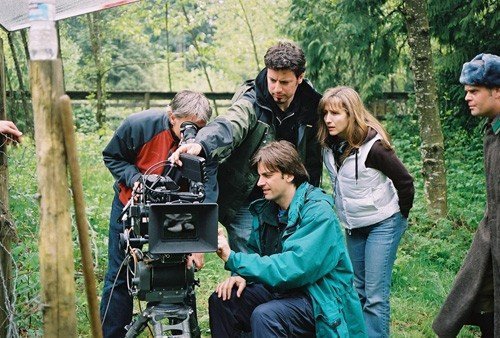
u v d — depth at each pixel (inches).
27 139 307.7
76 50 640.4
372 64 435.5
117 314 143.8
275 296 130.4
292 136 152.7
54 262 100.3
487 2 390.6
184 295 113.7
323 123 148.3
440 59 421.1
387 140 145.4
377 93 454.3
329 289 123.6
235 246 156.7
